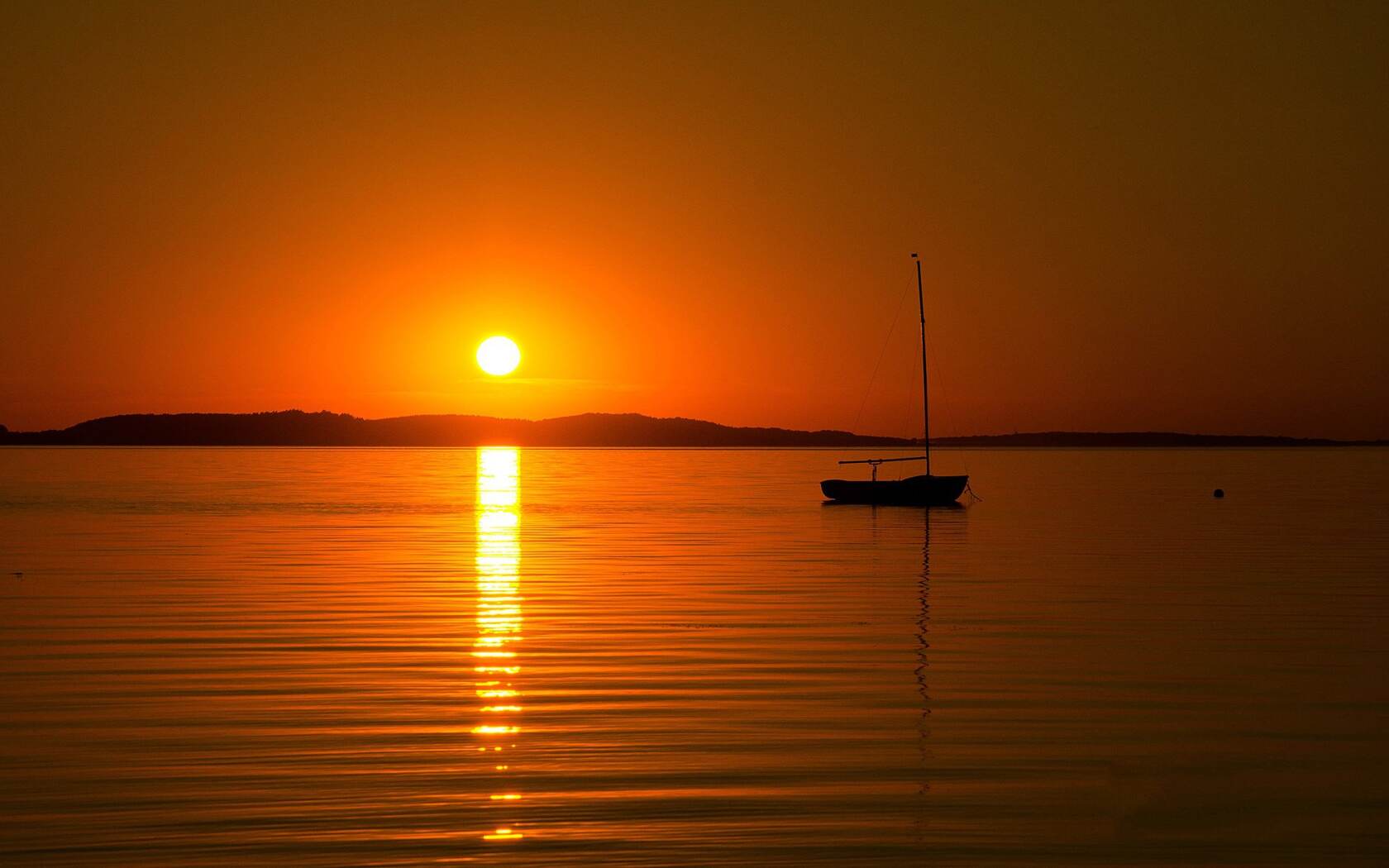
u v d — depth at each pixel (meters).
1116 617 28.12
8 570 38.19
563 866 12.48
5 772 15.47
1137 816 13.98
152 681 20.78
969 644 24.52
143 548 46.84
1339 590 33.00
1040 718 18.38
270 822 13.70
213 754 16.30
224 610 29.03
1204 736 17.34
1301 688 20.39
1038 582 35.22
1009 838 13.30
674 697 19.73
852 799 14.52
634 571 38.47
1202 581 35.16
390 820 13.78
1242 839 13.31
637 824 13.68
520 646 24.30
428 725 17.86
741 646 24.34
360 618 28.00
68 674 21.41
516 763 15.93
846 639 25.08
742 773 15.55
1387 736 17.38
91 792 14.70
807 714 18.55
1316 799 14.62
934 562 41.34
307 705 19.09
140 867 12.36
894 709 18.86
